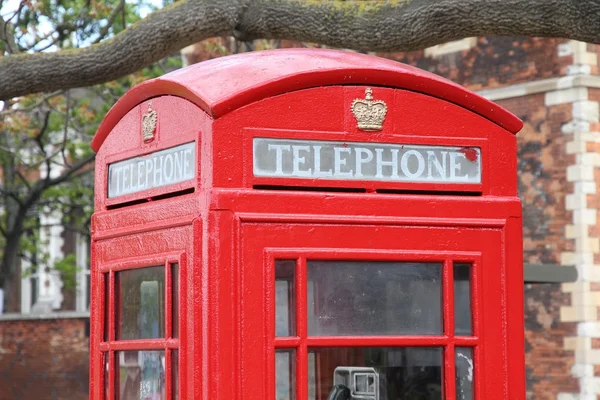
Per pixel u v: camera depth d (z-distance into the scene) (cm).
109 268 659
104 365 665
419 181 603
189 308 575
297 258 571
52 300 3628
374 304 584
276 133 577
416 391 587
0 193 3055
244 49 1214
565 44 1911
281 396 568
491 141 620
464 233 604
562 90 1909
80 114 2522
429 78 604
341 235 580
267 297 565
